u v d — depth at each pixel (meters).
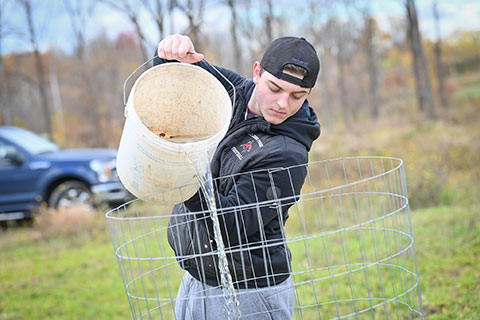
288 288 2.20
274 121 2.06
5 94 18.56
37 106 34.81
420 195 7.42
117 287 5.11
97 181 8.36
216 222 1.88
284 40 2.01
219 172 2.17
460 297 3.97
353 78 44.09
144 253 5.83
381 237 5.43
